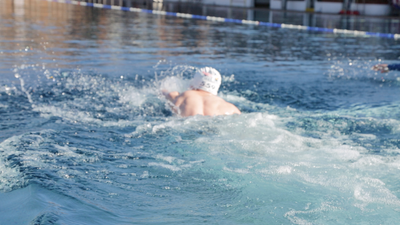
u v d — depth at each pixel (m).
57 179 2.17
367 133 3.50
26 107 4.02
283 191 2.17
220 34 13.32
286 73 6.75
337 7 27.47
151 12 22.89
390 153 2.92
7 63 6.57
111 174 2.35
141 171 2.43
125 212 1.85
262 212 1.92
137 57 7.86
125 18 17.80
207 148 2.91
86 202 1.91
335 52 9.88
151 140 3.10
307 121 3.81
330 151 2.89
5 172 2.23
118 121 3.65
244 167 2.54
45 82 5.24
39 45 8.78
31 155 2.56
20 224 1.66
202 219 1.82
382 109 4.52
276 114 4.20
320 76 6.59
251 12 26.41
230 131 3.32
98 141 3.03
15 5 20.28
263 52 9.44
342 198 2.10
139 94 4.70
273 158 2.72
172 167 2.52
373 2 26.44
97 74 5.94
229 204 2.00
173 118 3.79
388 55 9.53
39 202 1.85
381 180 2.35
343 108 4.55
